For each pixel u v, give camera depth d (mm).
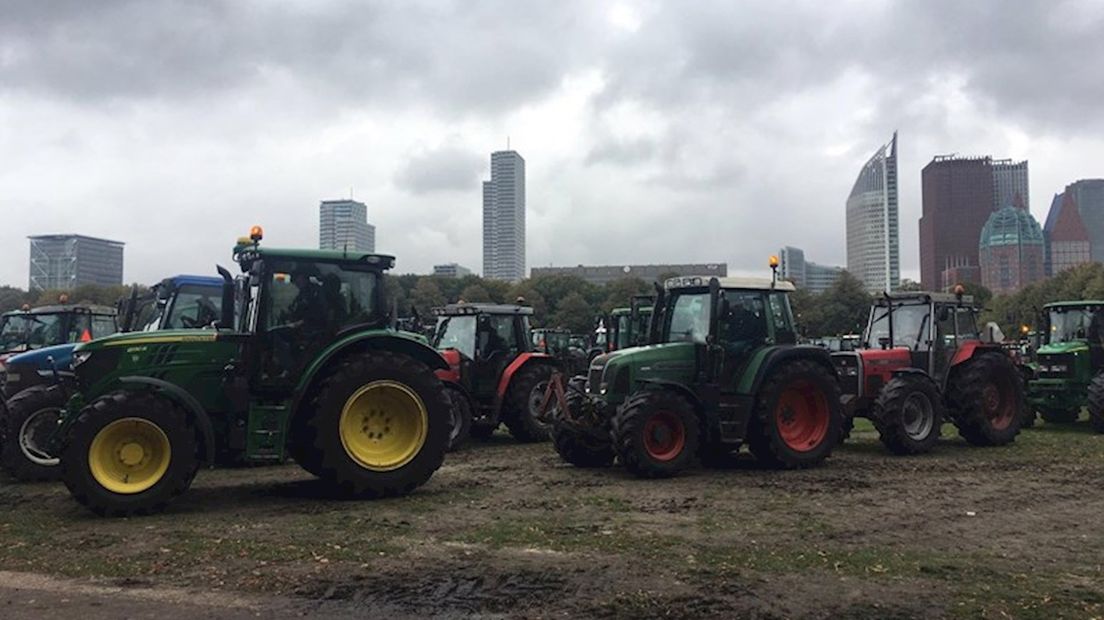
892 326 12797
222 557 5816
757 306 10492
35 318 13383
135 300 12289
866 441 13055
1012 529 6789
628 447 9250
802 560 5750
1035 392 14852
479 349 13633
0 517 7238
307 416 8000
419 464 8242
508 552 5973
